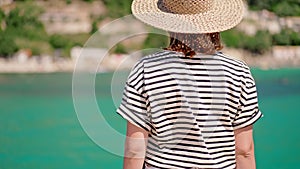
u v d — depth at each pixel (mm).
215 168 2650
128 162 2678
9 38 35031
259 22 37000
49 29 36000
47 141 16219
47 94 23453
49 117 19125
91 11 36750
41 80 29031
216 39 2736
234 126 2748
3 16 36094
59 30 35938
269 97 21422
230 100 2682
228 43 35812
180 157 2639
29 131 17188
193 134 2631
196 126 2625
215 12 2723
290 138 15930
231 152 2709
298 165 14094
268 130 16656
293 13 37656
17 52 34719
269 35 36562
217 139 2666
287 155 14695
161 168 2646
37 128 17531
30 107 20812
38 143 16016
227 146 2691
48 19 36344
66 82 28031
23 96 23609
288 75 30469
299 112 18656
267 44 36250
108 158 14891
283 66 34938
